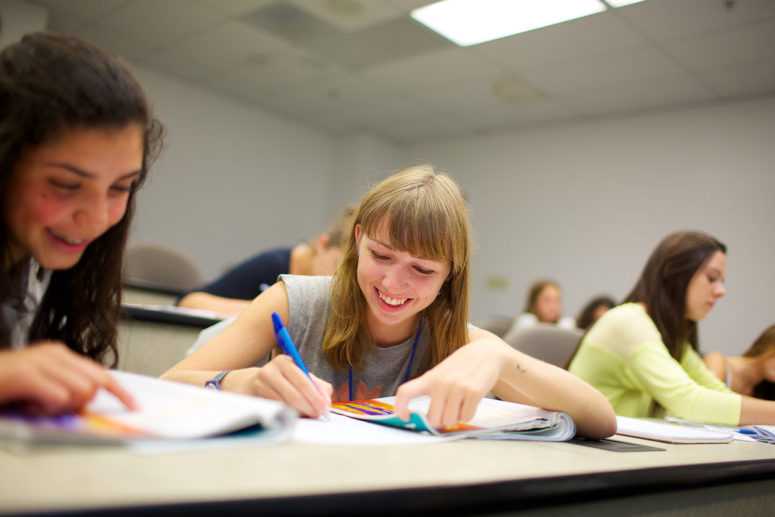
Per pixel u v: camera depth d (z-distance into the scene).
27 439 0.36
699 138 4.15
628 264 4.39
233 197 5.17
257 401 0.50
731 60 3.45
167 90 4.72
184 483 0.33
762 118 3.90
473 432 0.64
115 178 0.53
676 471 0.59
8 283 0.58
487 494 0.41
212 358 0.86
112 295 0.75
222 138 5.08
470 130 5.29
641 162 4.40
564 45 3.49
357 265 0.91
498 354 0.72
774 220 3.77
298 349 0.96
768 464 0.76
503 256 5.10
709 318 3.91
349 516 0.34
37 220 0.52
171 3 3.51
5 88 0.49
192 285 2.86
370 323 0.95
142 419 0.44
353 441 0.52
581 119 4.73
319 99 4.93
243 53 4.13
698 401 1.31
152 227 4.68
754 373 1.75
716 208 4.01
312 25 3.59
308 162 5.71
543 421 0.70
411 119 5.17
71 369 0.43
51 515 0.26
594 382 1.54
